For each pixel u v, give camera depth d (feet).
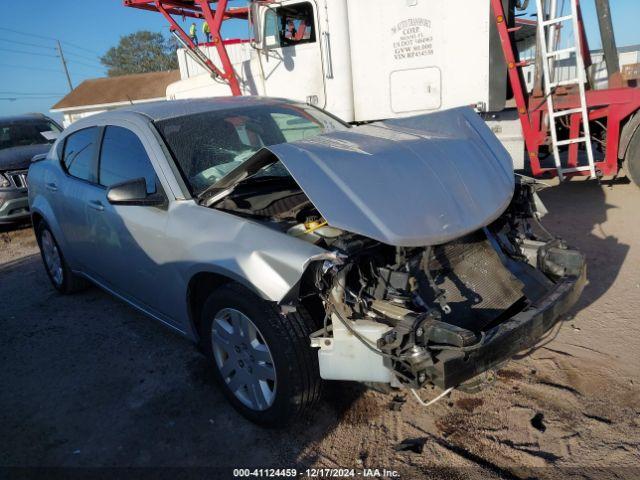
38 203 15.76
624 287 13.87
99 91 103.55
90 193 12.88
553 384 10.13
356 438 9.15
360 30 22.03
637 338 11.45
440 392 10.14
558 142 21.74
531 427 9.05
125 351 12.88
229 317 9.56
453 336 7.32
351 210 8.38
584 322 12.33
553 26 21.22
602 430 8.86
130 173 11.66
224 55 24.34
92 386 11.48
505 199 9.96
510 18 21.35
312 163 8.87
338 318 8.14
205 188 10.61
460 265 9.59
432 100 21.89
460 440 8.90
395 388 9.26
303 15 22.86
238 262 8.61
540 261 10.36
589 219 19.81
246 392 9.67
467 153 10.43
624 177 25.91
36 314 15.57
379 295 8.24
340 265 8.00
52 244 16.55
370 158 9.34
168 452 9.23
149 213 10.79
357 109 23.02
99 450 9.43
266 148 9.22
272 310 8.61
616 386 9.92
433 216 8.75
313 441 9.18
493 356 7.75
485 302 9.32
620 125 22.70
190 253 9.60
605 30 23.38
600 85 24.31
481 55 20.83
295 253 8.06
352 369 8.19
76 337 13.84
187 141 11.34
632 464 8.11
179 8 27.07
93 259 13.65
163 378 11.55
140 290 11.93
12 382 11.93
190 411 10.32
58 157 15.15
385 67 22.09
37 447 9.65
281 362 8.52
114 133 12.49
